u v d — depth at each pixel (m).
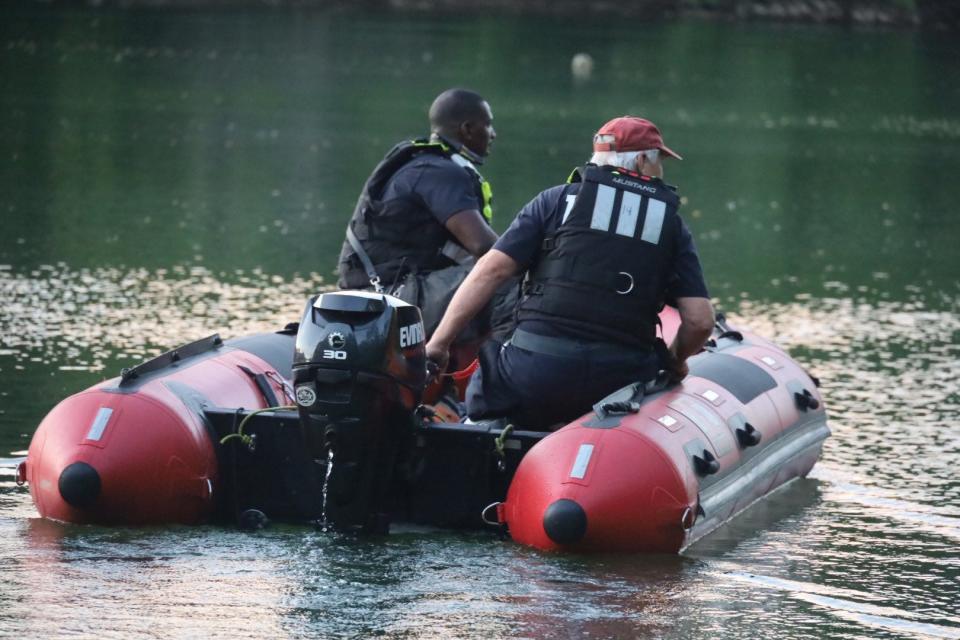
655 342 21.98
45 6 193.88
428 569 18.92
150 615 16.77
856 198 77.19
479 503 20.94
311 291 43.97
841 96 139.50
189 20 190.38
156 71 129.88
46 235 53.31
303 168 77.06
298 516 21.14
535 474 19.80
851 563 20.62
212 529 20.64
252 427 21.05
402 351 19.80
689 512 19.67
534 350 21.36
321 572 18.64
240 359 23.44
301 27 189.88
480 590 18.08
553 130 99.56
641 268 21.22
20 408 28.52
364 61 150.12
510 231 21.53
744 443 22.36
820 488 25.42
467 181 24.70
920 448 28.59
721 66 166.00
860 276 52.75
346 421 19.62
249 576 18.41
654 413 20.80
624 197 21.27
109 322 38.09
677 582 18.97
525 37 192.38
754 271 53.12
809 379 26.38
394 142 89.88
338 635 16.27
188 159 78.88
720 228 64.81
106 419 20.31
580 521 19.30
